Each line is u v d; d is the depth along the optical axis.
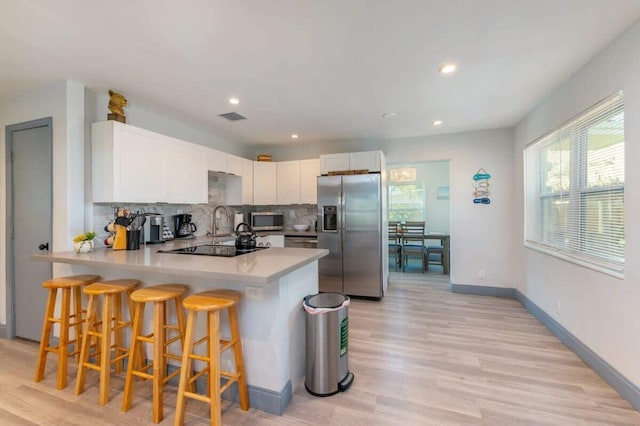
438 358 2.42
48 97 2.55
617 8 1.62
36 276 2.68
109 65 2.23
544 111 3.00
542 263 3.12
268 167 4.87
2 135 2.80
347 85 2.62
